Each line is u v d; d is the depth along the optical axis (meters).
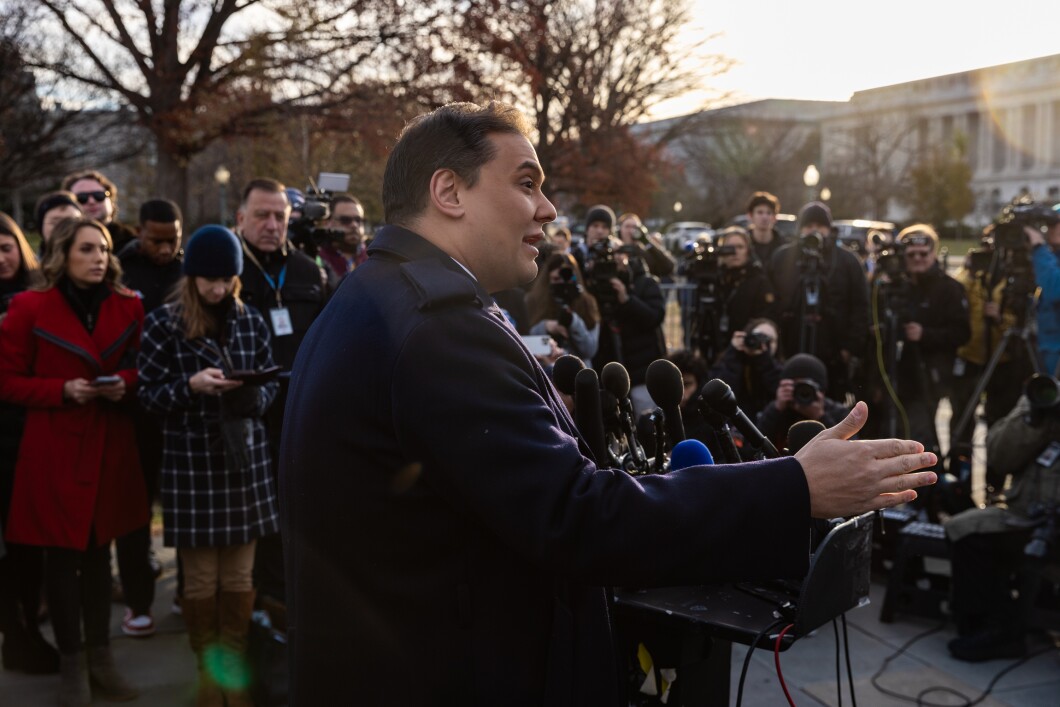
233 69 8.62
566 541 1.15
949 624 4.09
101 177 4.78
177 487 3.17
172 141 8.79
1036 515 3.63
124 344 3.50
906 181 37.84
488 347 1.24
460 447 1.17
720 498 1.18
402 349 1.21
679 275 9.52
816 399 3.90
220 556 3.27
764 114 30.02
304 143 12.09
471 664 1.25
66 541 3.23
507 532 1.17
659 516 1.16
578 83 14.59
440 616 1.25
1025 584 3.71
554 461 1.18
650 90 16.09
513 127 1.38
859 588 1.53
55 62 9.23
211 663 3.22
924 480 1.22
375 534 1.25
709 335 5.69
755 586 1.60
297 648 1.34
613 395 1.72
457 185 1.36
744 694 3.45
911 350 5.48
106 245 3.49
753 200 6.36
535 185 1.40
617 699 1.39
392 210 1.41
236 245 3.30
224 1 8.47
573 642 1.32
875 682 3.54
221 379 3.09
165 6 8.59
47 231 4.25
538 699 1.28
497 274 1.40
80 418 3.33
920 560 4.21
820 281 5.50
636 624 1.69
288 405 1.40
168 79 8.66
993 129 42.69
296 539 1.32
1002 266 5.77
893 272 5.57
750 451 2.08
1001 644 3.71
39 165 11.83
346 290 1.36
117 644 3.83
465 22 8.47
